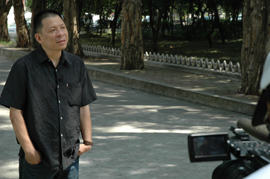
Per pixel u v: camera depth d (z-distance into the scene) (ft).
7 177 14.60
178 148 18.13
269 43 27.76
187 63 44.91
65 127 7.92
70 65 8.04
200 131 21.34
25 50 68.64
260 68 28.35
